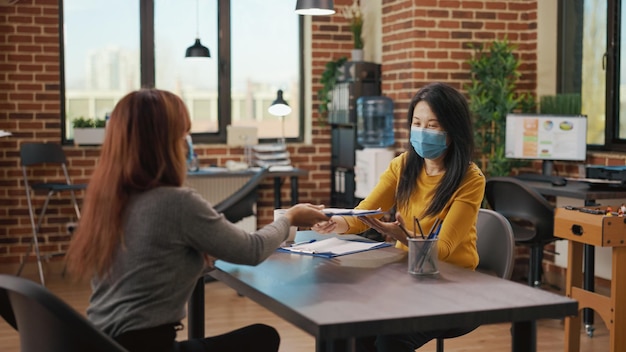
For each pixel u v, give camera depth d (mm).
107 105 7293
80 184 6770
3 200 6883
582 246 4129
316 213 2639
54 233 6980
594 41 6270
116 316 2162
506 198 5305
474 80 6391
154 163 2209
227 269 2568
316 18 7523
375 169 6609
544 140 6047
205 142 7551
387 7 6879
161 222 2152
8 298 2205
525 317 2068
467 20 6523
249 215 5621
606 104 6156
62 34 7133
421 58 6445
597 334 4836
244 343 2492
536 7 6586
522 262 6809
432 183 3043
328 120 7441
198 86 7520
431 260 2461
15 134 6906
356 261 2699
